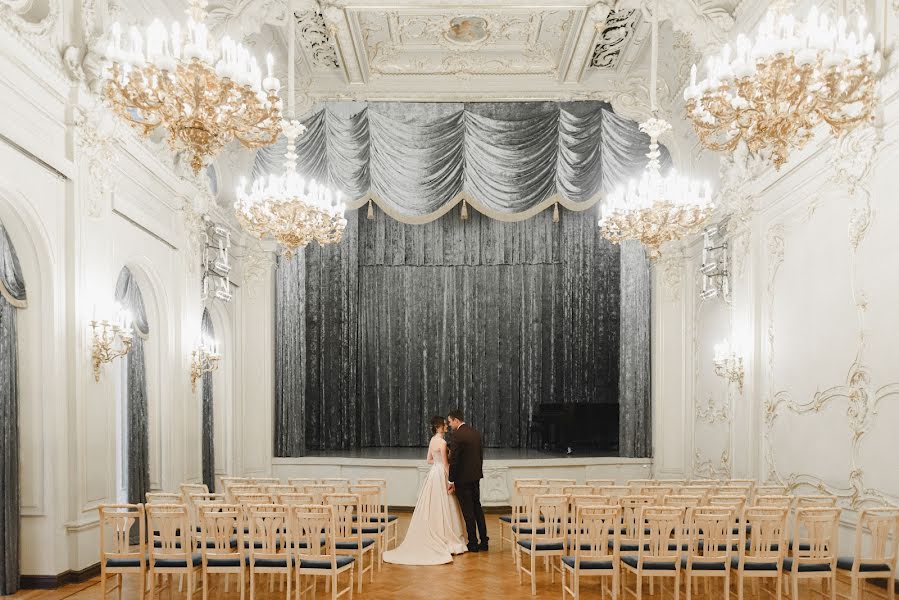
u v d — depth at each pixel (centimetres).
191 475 1136
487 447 1769
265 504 674
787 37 538
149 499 756
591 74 1423
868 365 784
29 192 712
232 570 674
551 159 1438
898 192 732
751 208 1088
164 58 513
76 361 783
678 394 1468
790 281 976
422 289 1802
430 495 950
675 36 1223
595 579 814
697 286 1389
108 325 838
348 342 1756
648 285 1510
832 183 862
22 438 751
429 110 1466
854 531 803
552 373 1775
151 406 1061
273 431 1487
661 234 810
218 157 1331
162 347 1066
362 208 1798
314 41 1298
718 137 1192
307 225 835
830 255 868
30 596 720
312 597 711
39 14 738
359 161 1432
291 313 1512
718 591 742
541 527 839
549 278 1791
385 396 1792
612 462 1470
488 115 1470
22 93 692
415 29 1295
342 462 1451
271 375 1483
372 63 1404
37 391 754
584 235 1767
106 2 842
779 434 1002
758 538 651
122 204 895
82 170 802
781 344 1001
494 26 1280
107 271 852
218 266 1215
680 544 652
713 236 1255
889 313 747
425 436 1784
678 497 716
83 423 797
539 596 742
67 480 774
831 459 861
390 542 1076
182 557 673
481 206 1436
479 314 1800
